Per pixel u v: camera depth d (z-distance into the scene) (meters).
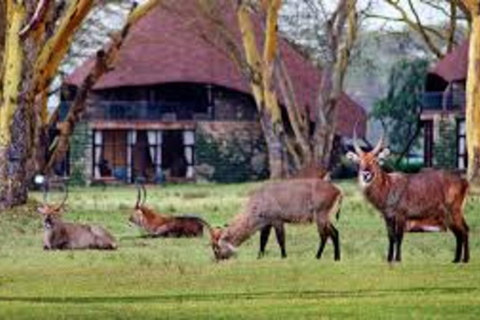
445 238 60.34
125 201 97.31
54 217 57.16
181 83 162.62
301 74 162.62
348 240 60.72
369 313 36.81
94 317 36.38
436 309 37.53
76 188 142.00
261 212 50.84
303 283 43.59
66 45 76.25
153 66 162.12
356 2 118.06
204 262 50.66
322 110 119.50
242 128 161.38
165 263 50.28
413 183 48.56
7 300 40.19
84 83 92.12
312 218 50.62
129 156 162.75
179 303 39.22
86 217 75.38
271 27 114.00
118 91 162.62
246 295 40.91
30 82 75.19
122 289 42.78
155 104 162.12
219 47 122.81
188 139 162.88
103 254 54.75
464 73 153.50
